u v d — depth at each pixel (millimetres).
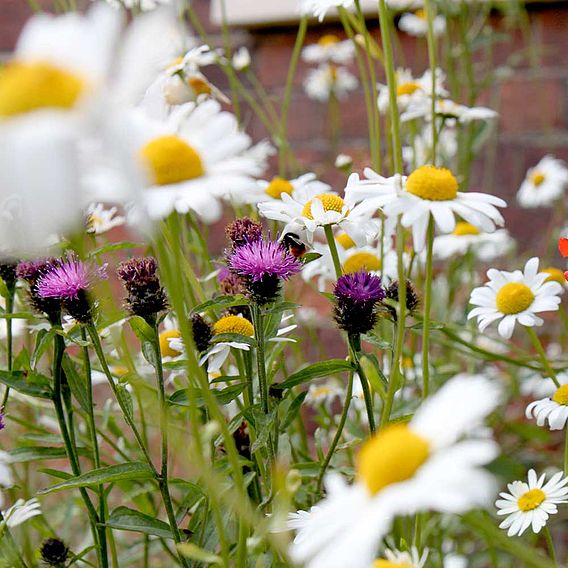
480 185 1185
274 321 642
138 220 514
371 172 634
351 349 630
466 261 999
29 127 476
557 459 1009
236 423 625
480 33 1165
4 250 623
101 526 653
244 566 557
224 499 620
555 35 1162
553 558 655
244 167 540
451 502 453
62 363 657
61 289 615
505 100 1177
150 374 778
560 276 803
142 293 606
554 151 1159
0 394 739
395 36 1055
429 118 836
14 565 661
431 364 797
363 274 627
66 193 473
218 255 1085
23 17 1219
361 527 480
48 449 666
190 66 773
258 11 1191
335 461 755
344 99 1208
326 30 1202
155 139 540
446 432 481
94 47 485
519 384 984
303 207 659
